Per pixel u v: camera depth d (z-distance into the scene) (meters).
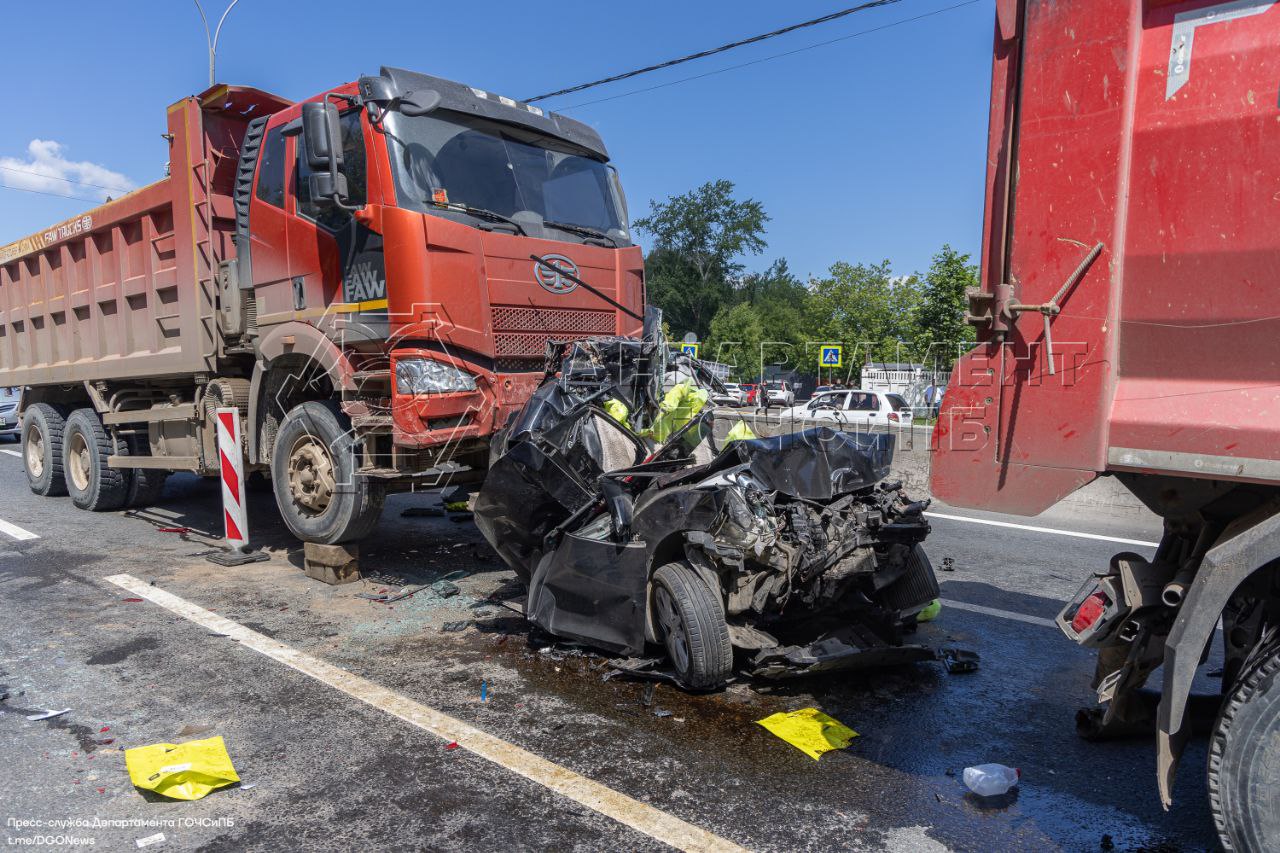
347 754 3.46
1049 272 2.55
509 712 3.89
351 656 4.62
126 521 8.55
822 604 4.20
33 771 3.33
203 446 7.30
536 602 4.68
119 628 5.08
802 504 4.00
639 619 4.16
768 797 3.13
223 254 6.94
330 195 5.37
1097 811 3.05
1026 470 2.63
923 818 3.00
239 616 5.32
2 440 18.16
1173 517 2.66
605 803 3.08
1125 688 2.79
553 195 6.25
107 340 8.46
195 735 3.64
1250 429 2.22
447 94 5.70
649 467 4.56
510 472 4.61
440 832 2.90
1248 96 2.24
